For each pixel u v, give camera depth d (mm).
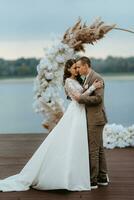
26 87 14172
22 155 7617
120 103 11727
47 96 6852
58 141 5605
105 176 5809
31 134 9789
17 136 9539
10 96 12828
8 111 11656
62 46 6801
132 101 11984
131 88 13602
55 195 5449
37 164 5672
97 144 5609
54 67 6820
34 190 5645
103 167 5785
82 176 5582
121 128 8328
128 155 7586
